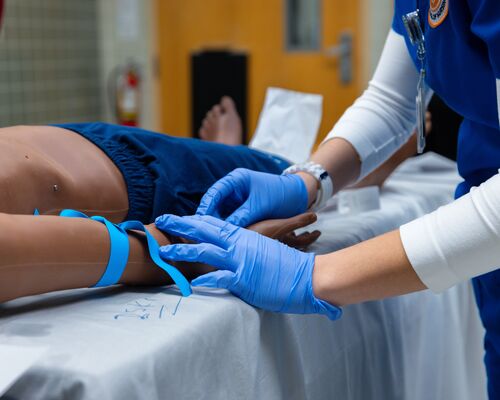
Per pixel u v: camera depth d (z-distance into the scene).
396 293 0.69
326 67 3.60
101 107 3.97
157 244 0.72
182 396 0.60
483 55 0.75
